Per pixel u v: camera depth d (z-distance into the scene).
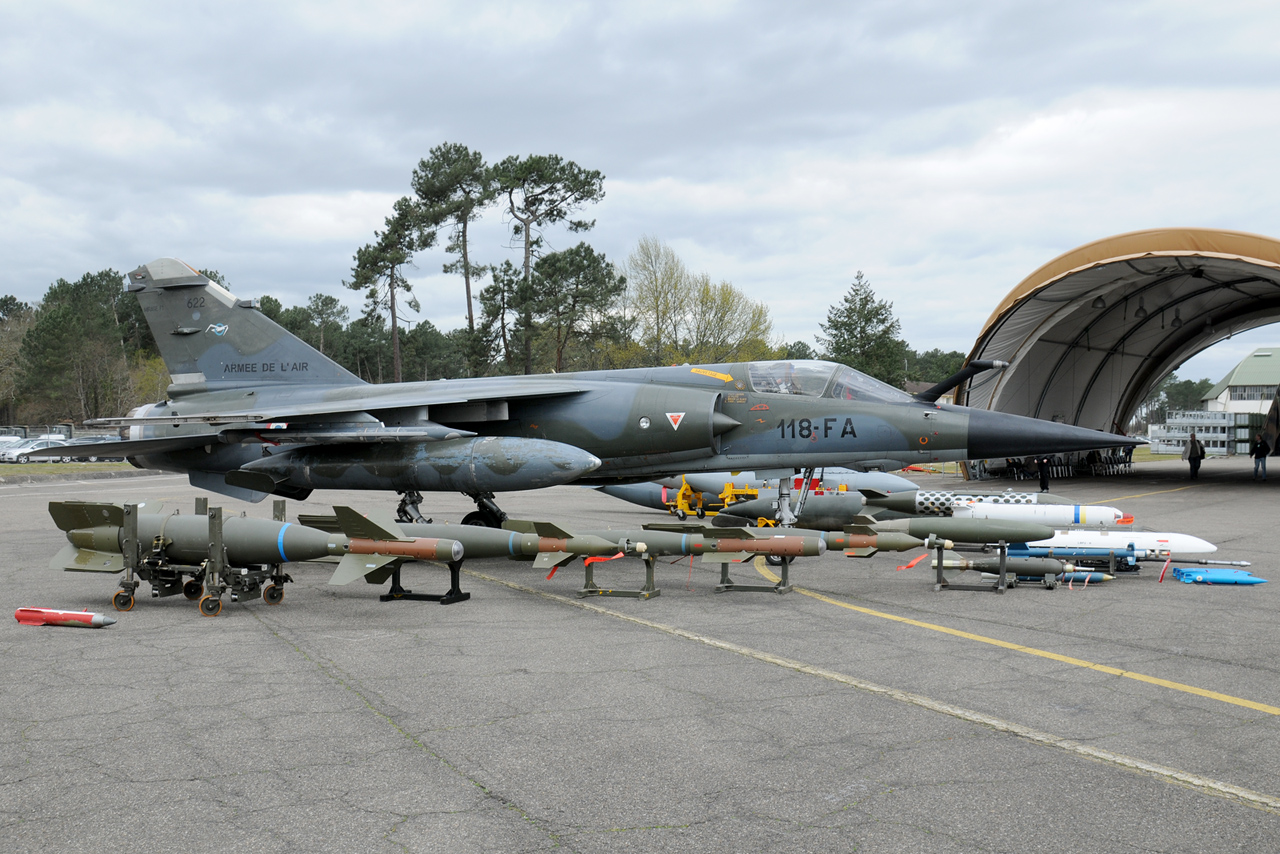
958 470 38.56
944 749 4.96
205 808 4.18
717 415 12.60
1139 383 41.22
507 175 52.00
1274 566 12.02
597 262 53.03
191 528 9.38
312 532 9.35
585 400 13.11
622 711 5.67
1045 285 26.53
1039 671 6.65
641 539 9.91
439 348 104.75
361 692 6.11
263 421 12.68
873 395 12.66
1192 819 4.05
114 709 5.72
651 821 4.03
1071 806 4.19
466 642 7.69
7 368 86.88
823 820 4.04
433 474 12.30
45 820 4.05
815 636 7.89
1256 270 24.34
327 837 3.87
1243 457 66.31
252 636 7.95
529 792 4.37
